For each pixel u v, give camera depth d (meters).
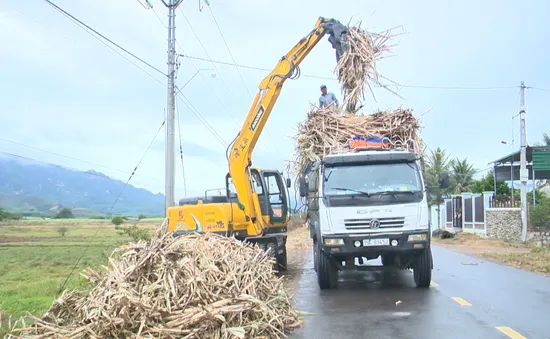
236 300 5.95
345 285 10.95
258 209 13.65
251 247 8.08
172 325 5.43
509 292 9.62
